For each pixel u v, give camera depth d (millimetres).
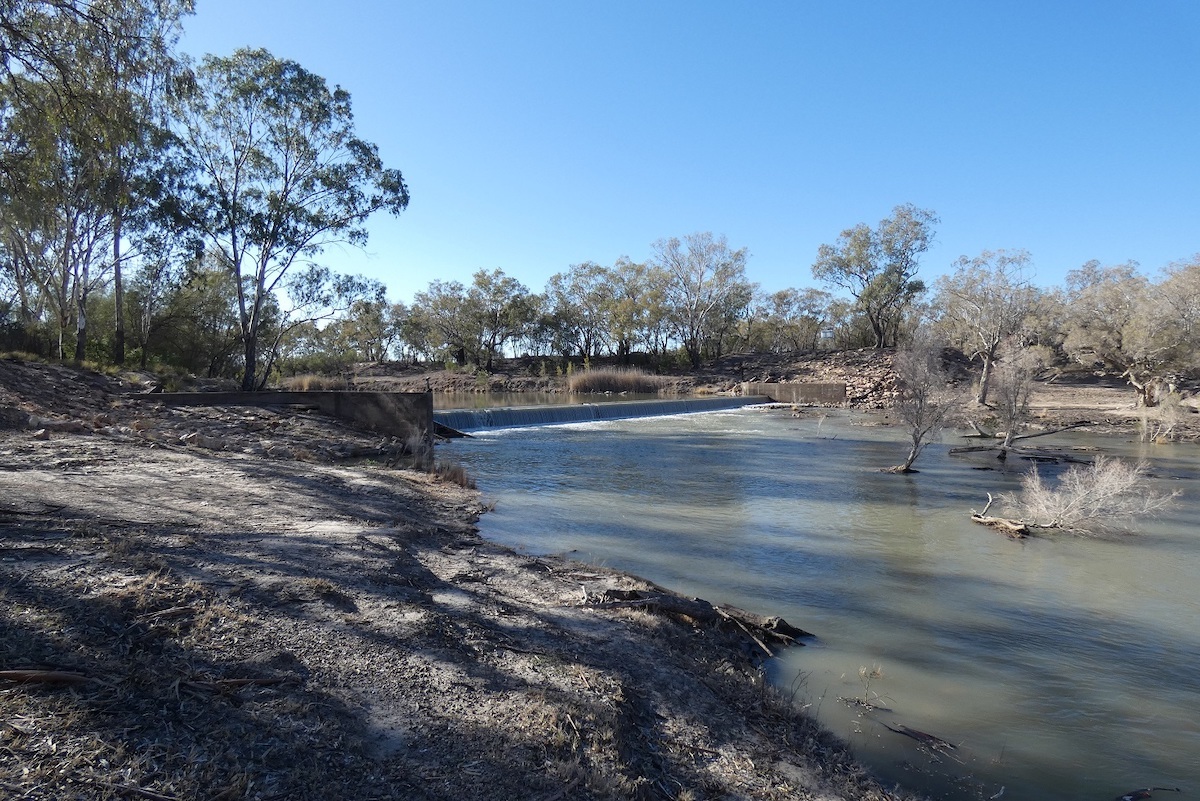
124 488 9320
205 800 2957
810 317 97625
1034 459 22469
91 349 30953
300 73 29219
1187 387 49719
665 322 78938
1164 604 8570
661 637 6438
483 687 4547
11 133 11336
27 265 24781
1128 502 14195
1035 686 6289
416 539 9047
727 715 5094
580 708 4465
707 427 35250
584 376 64625
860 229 71750
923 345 20359
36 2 10383
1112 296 52656
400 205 31922
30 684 3434
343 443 19531
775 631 7305
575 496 15242
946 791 4570
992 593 8914
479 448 25125
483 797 3418
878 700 5910
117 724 3311
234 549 6551
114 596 4691
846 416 42906
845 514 13766
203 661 4121
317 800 3135
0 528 6043
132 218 27281
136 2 11508
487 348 83438
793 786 4270
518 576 7918
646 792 3801
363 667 4480
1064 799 4559
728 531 12148
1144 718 5734
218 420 19641
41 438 12633
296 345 53906
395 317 89375
